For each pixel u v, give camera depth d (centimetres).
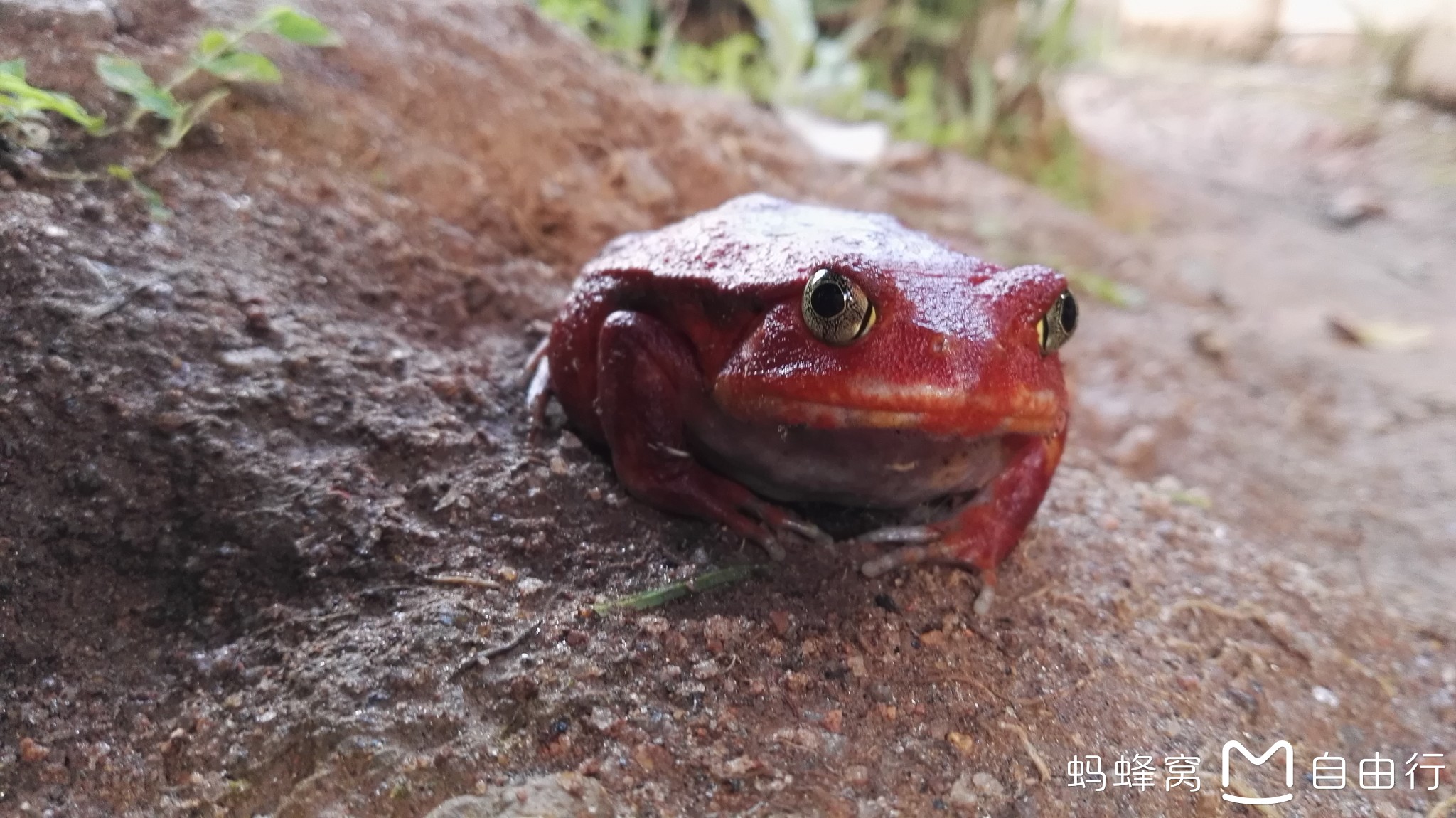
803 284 9
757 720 8
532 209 15
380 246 13
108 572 9
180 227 11
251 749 8
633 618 9
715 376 9
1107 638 10
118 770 8
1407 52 47
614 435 10
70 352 9
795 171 22
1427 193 38
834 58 27
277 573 9
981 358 8
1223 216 33
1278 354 22
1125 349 20
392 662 8
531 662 8
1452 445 19
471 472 10
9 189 10
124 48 12
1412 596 13
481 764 8
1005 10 31
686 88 23
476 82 16
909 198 23
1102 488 14
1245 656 11
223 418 10
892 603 10
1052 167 30
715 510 10
